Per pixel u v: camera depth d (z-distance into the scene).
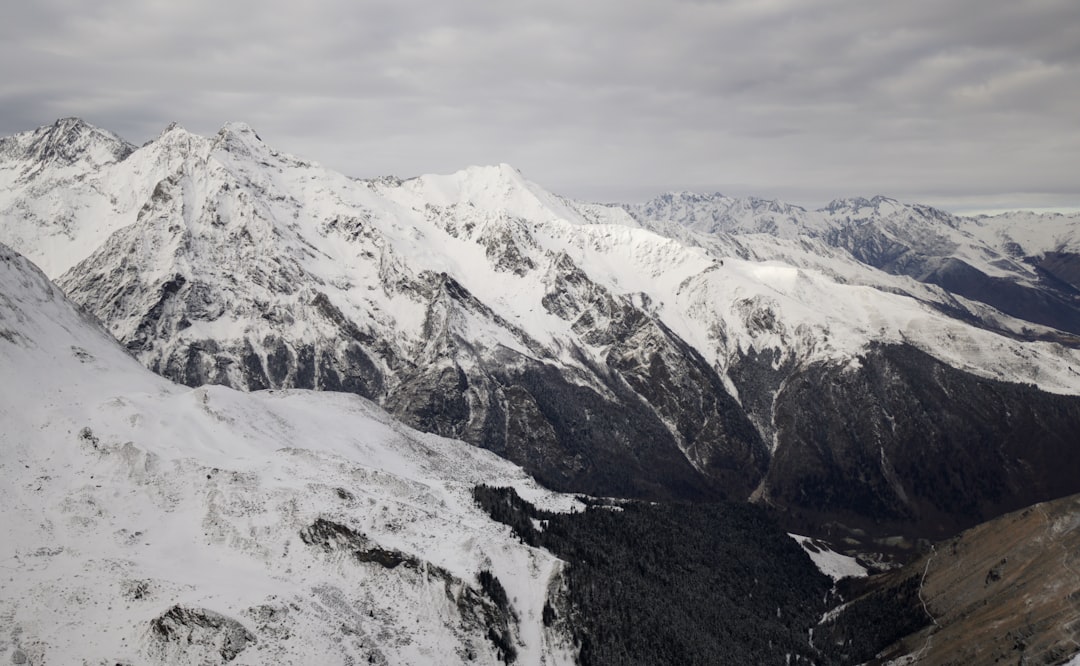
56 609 153.88
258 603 156.88
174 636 148.62
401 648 164.88
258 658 149.50
